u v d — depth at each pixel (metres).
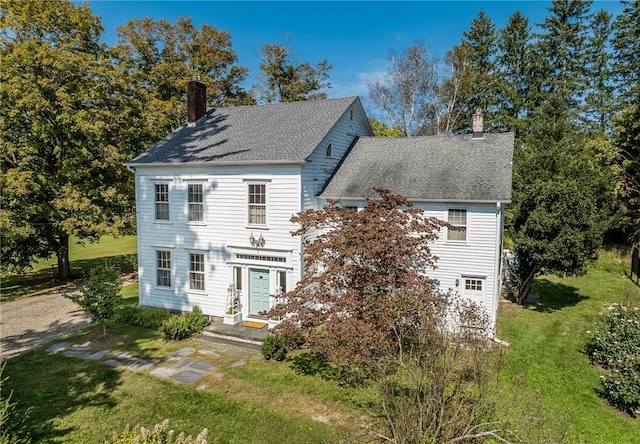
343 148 20.09
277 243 15.99
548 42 40.50
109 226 23.19
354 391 10.74
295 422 9.44
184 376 11.89
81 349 14.07
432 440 7.01
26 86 20.53
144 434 5.82
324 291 11.31
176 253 17.91
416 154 18.97
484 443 7.73
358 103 21.03
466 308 13.09
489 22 42.91
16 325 16.86
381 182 17.31
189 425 9.35
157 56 34.38
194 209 17.53
